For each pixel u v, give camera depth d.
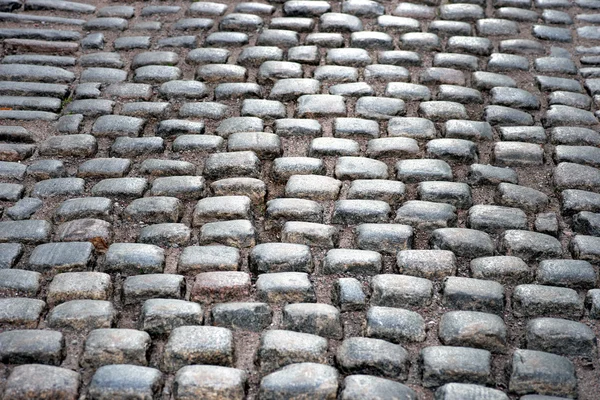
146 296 3.15
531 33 5.41
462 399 2.71
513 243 3.47
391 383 2.77
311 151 4.11
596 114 4.54
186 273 3.31
